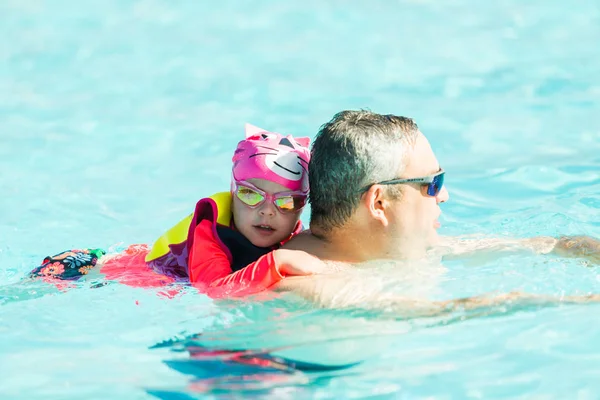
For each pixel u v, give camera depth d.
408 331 13.10
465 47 37.53
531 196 22.02
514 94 31.73
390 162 14.52
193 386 11.96
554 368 11.98
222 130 29.12
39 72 36.06
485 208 21.28
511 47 37.25
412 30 40.22
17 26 41.81
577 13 41.72
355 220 14.73
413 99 31.61
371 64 35.78
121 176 25.55
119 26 41.84
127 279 15.98
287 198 15.85
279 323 13.39
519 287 14.01
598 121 28.42
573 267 15.00
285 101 31.70
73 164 26.56
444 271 14.85
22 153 27.55
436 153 26.47
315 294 13.83
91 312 14.48
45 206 23.16
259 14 43.34
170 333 13.50
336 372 12.13
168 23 42.31
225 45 38.75
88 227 21.62
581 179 23.05
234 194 16.23
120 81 34.78
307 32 40.47
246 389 11.84
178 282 15.62
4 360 12.78
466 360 12.17
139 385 11.98
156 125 29.94
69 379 12.15
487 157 25.70
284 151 16.03
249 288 14.27
